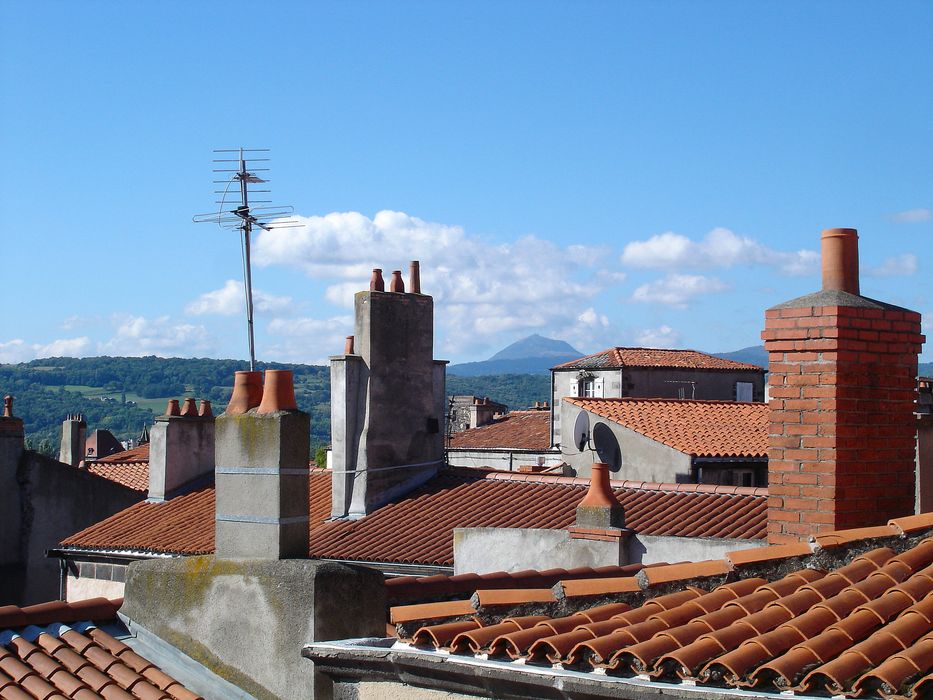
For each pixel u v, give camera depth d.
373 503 23.48
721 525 18.19
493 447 49.62
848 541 8.03
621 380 49.81
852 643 6.19
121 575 24.88
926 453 10.81
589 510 15.44
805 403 9.80
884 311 9.91
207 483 28.53
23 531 31.02
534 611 7.67
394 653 6.95
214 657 9.03
